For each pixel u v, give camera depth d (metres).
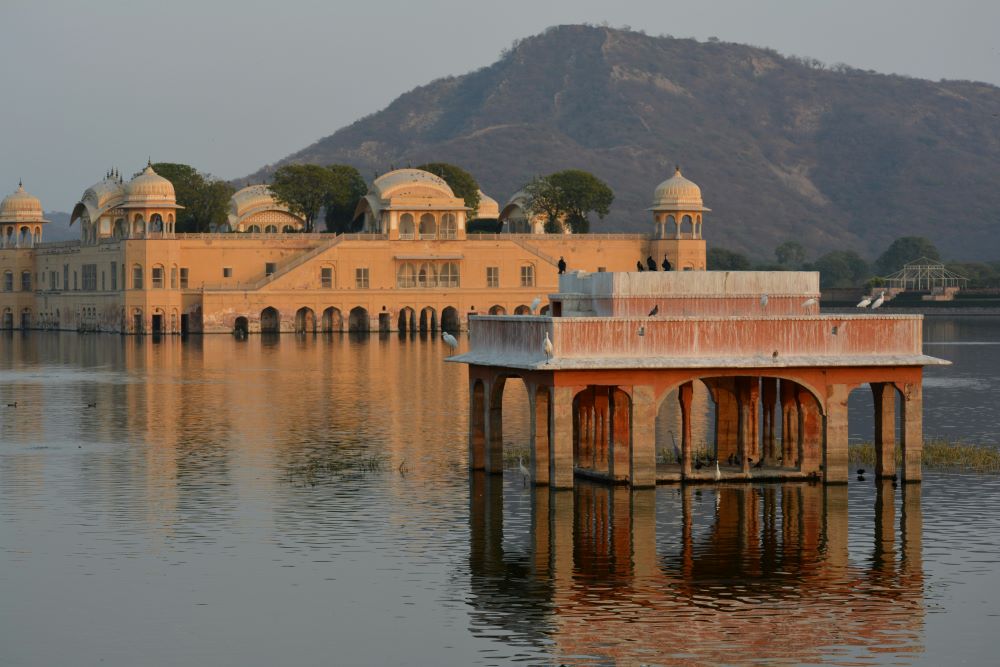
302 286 179.50
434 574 42.19
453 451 64.75
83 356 132.88
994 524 48.25
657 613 38.41
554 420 51.66
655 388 51.78
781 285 55.31
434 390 94.44
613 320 51.03
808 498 52.16
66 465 60.75
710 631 36.91
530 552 44.62
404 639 36.38
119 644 36.12
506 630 37.03
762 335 52.19
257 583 41.22
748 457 57.06
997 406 84.94
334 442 67.94
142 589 40.69
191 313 178.50
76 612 38.62
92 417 78.38
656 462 59.38
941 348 146.12
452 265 186.50
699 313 54.66
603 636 36.50
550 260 189.62
